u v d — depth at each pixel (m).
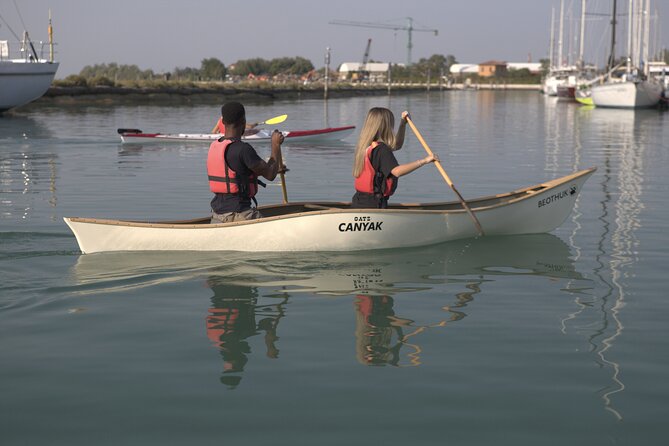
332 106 46.62
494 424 2.90
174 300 4.67
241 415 2.98
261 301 4.67
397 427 2.88
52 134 20.00
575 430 2.85
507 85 146.25
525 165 13.39
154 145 17.00
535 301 4.71
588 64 64.50
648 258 5.99
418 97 77.56
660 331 4.09
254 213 5.95
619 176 11.73
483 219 6.69
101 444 2.73
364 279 5.25
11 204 8.63
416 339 3.94
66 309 4.45
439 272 5.50
